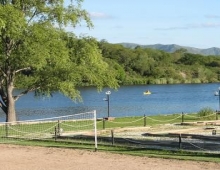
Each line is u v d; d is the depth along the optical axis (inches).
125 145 898.1
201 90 4694.9
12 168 676.1
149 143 912.3
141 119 1450.5
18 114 2162.9
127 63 5797.2
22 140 1007.0
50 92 1488.7
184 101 3154.5
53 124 1309.1
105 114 2098.9
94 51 1441.9
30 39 1318.9
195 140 993.5
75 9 1443.2
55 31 1384.1
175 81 5964.6
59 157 768.3
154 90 4776.1
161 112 2215.8
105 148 863.7
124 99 3427.7
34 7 1403.8
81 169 658.8
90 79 1419.8
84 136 1031.0
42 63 1312.7
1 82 1428.4
